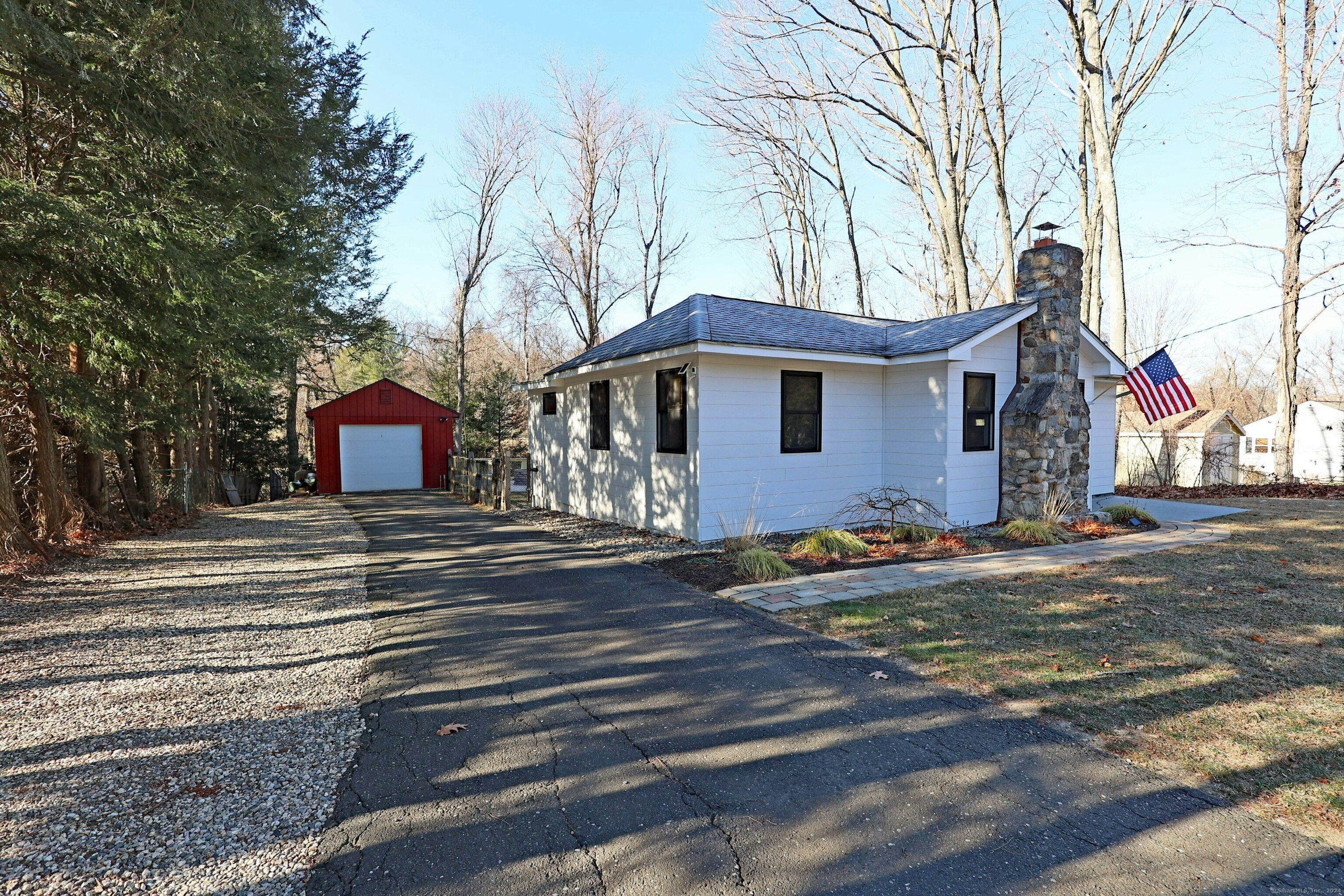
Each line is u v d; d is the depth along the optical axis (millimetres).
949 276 19562
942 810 2670
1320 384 34000
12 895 2150
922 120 16375
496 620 5500
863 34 14781
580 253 27109
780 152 24734
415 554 8672
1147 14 16609
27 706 3773
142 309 5973
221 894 2189
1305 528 9195
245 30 6203
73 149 6516
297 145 7449
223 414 21922
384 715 3674
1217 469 22578
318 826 2607
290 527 11547
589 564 7762
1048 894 2168
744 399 9008
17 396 8266
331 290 14734
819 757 3133
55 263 5383
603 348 12336
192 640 5023
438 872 2322
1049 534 8359
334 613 5809
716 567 7262
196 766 3072
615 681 4152
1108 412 12727
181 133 5840
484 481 15477
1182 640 4547
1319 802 2639
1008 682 3938
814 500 9695
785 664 4379
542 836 2531
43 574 7430
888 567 7137
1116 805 2672
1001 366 9938
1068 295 9766
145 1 5023
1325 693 3633
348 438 19656
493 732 3449
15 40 4410
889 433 10242
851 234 23578
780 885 2236
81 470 10125
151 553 8836
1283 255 16469
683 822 2617
